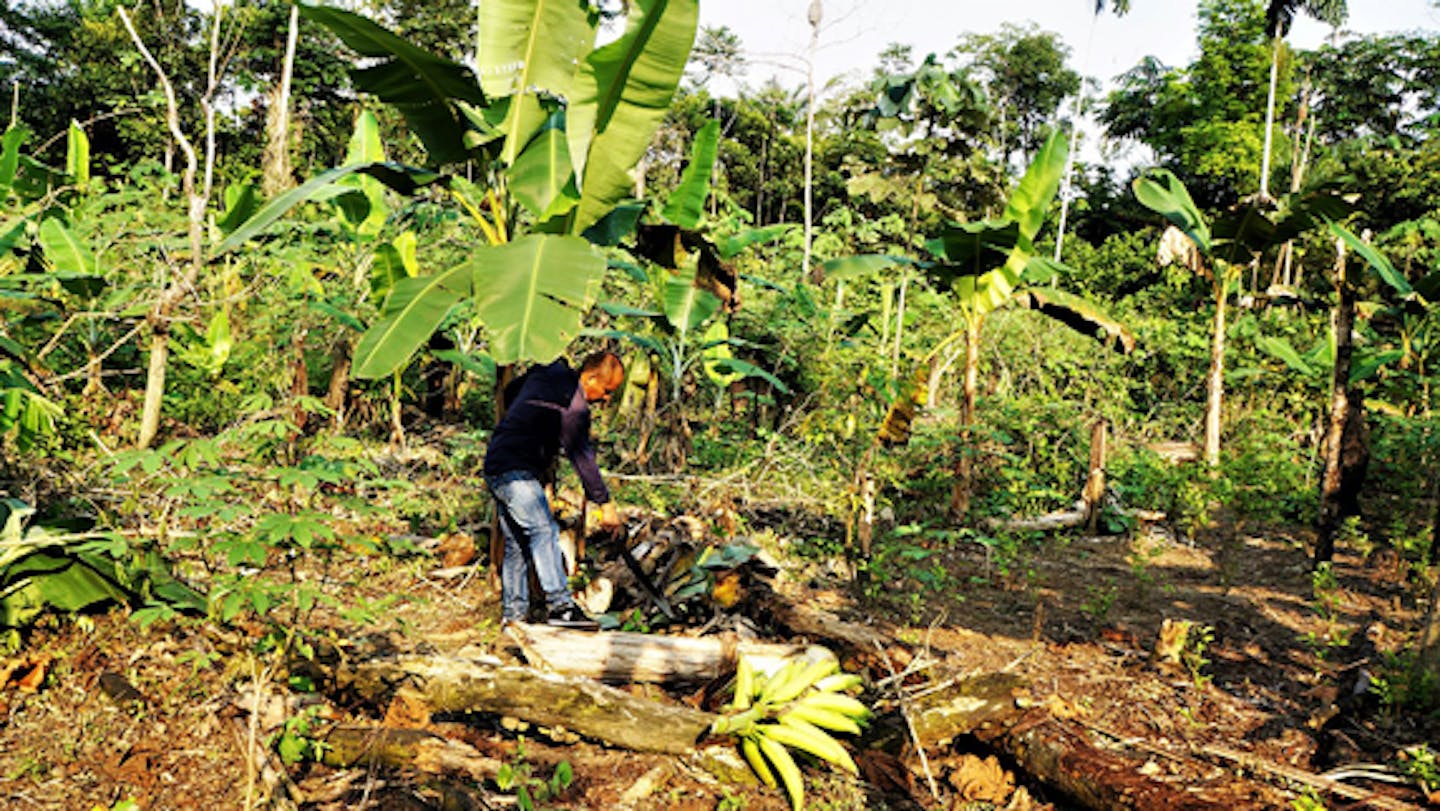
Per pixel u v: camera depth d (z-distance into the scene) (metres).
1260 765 3.38
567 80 4.21
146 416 5.32
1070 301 7.90
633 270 6.21
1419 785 3.19
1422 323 10.73
